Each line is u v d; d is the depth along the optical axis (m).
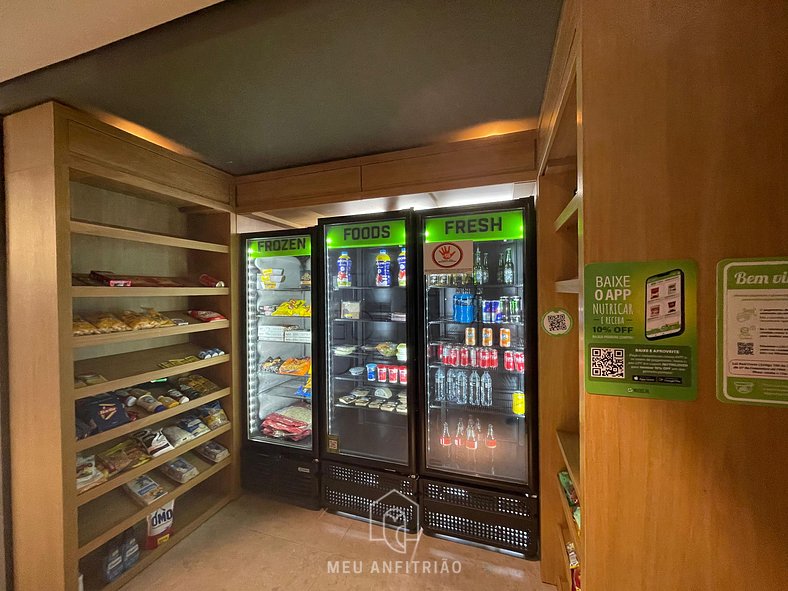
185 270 2.35
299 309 2.35
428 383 2.06
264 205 2.24
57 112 1.40
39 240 1.41
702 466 0.68
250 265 2.41
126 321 1.72
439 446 2.14
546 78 1.28
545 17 0.97
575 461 1.25
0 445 1.46
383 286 2.17
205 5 0.94
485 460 2.01
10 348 1.47
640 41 0.70
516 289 2.08
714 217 0.67
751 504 0.66
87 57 1.14
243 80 1.27
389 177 1.95
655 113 0.69
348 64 1.18
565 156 1.42
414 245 1.92
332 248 2.20
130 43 1.07
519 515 1.74
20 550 1.46
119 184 1.72
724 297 0.66
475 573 1.67
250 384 2.40
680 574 0.69
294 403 2.76
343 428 2.45
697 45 0.67
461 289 2.09
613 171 0.72
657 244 0.70
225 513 2.13
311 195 2.12
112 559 1.58
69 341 1.42
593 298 0.74
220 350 2.25
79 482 1.46
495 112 1.53
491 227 1.80
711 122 0.67
